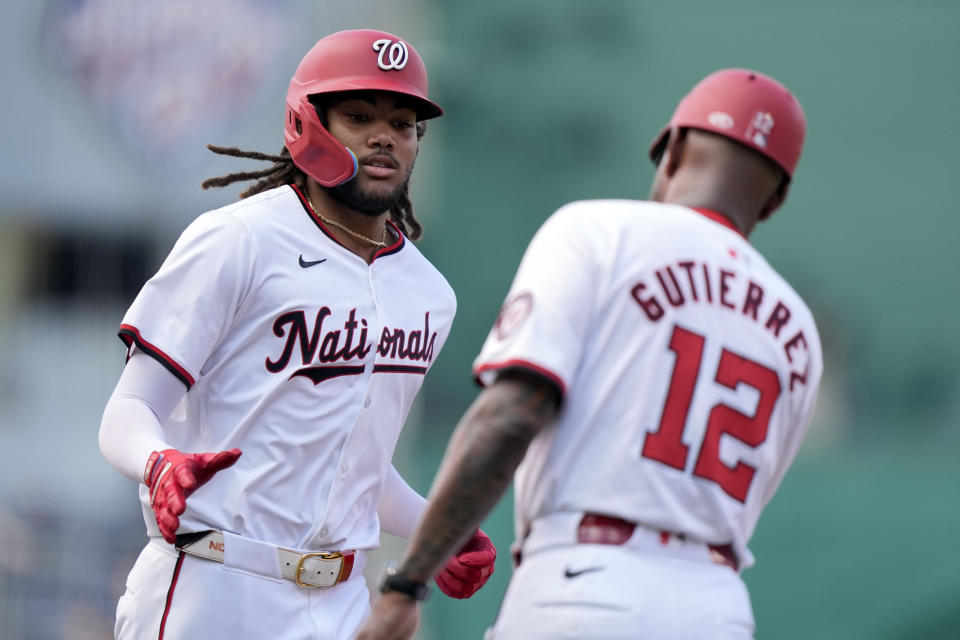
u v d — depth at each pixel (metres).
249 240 10.65
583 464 8.73
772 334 9.23
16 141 30.41
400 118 11.05
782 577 26.56
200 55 30.11
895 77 41.44
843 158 41.50
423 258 11.92
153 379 10.38
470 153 39.97
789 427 9.51
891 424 39.03
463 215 39.72
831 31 41.50
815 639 26.14
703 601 8.64
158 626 10.68
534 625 8.62
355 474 11.10
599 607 8.45
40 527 28.78
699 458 8.78
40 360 32.16
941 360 39.88
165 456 9.58
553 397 8.50
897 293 40.84
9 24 30.30
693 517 8.76
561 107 40.25
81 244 31.25
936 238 41.00
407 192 12.23
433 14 39.81
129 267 31.88
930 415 39.03
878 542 26.44
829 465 28.86
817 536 26.61
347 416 10.95
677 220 9.18
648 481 8.65
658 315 8.84
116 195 30.52
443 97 39.81
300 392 10.76
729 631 8.69
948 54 41.41
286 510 10.72
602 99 40.50
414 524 12.27
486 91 40.09
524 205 39.97
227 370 10.71
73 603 28.03
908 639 25.91
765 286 9.33
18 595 27.69
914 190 41.38
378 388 11.16
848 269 41.16
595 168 40.38
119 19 30.22
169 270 10.52
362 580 11.54
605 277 8.84
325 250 11.02
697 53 40.94
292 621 10.69
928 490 26.80
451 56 39.97
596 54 40.59
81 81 30.33
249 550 10.57
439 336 11.87
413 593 8.43
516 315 8.63
